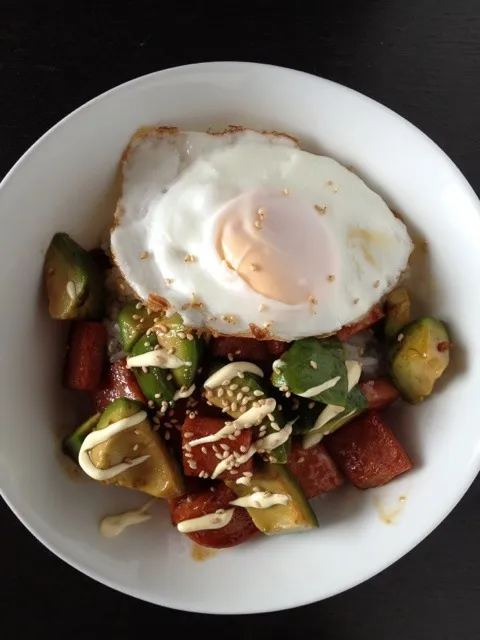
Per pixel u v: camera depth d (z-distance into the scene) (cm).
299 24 30
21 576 29
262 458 26
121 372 27
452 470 26
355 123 26
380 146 26
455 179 26
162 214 25
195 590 26
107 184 26
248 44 30
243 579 26
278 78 25
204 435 26
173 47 30
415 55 30
